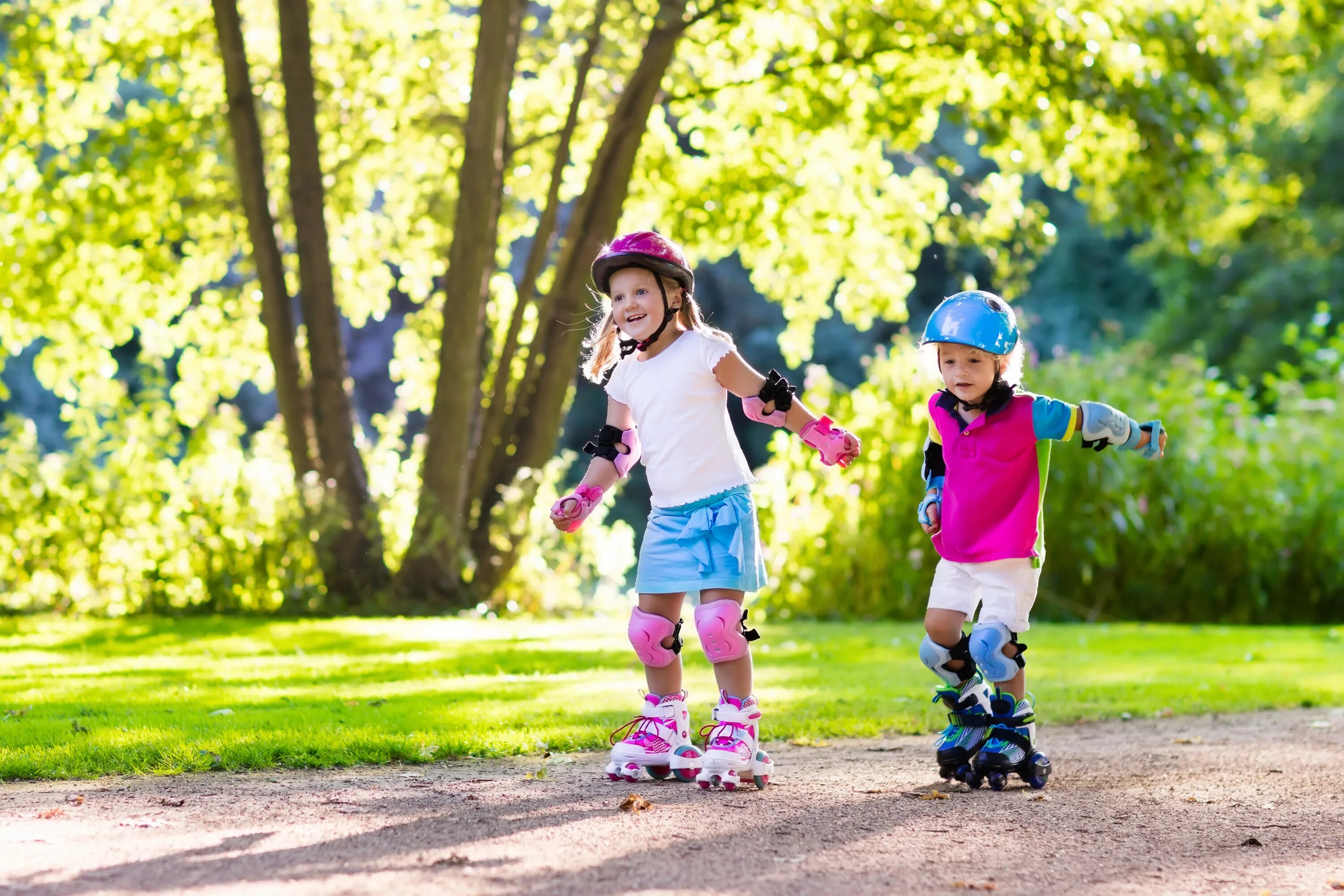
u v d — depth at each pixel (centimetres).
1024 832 464
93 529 1630
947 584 582
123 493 1648
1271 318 4228
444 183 2059
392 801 497
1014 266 2098
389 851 413
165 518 1648
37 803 489
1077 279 5278
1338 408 2064
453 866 395
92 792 513
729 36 1916
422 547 1636
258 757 580
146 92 3309
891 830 463
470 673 961
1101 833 466
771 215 2059
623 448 617
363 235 2105
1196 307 4484
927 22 1811
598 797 518
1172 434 1812
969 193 2070
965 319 569
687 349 582
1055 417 568
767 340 5047
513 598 1742
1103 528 1742
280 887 367
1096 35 1809
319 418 1653
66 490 1644
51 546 1627
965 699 573
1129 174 1900
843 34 1848
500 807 490
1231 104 1906
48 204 1897
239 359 2061
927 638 587
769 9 1852
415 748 611
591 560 1806
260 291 1716
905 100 1892
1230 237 4378
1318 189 4275
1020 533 567
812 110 1920
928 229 2133
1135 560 1773
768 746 682
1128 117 1828
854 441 583
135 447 1714
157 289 1998
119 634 1294
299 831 442
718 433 579
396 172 2070
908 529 1772
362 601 1627
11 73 1906
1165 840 457
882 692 881
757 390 582
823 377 1869
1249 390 2052
